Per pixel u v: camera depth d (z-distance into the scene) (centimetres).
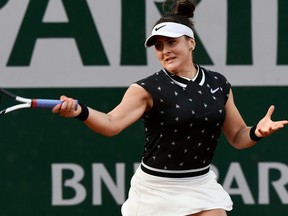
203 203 1300
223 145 1852
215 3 1858
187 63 1293
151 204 1310
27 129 1855
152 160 1304
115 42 1853
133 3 1853
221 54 1856
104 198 1853
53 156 1855
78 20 1855
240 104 1856
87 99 1852
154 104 1259
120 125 1222
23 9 1853
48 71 1852
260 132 1266
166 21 1282
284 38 1855
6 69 1847
